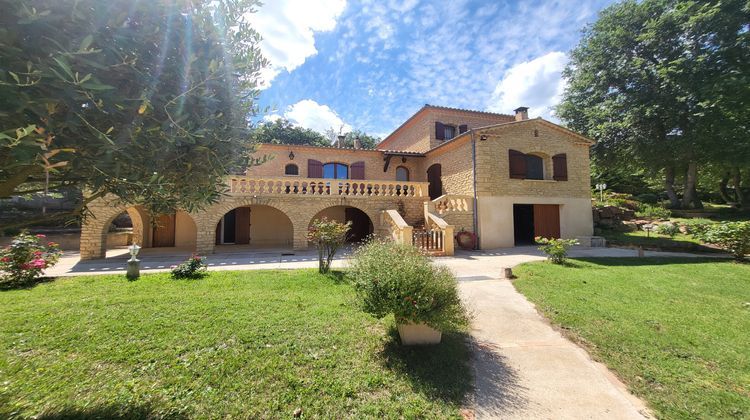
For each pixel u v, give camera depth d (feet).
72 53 5.16
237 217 58.54
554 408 9.39
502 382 10.73
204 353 12.10
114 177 6.68
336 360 11.70
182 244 56.70
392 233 44.45
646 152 67.51
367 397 9.52
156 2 6.57
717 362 12.08
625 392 10.30
